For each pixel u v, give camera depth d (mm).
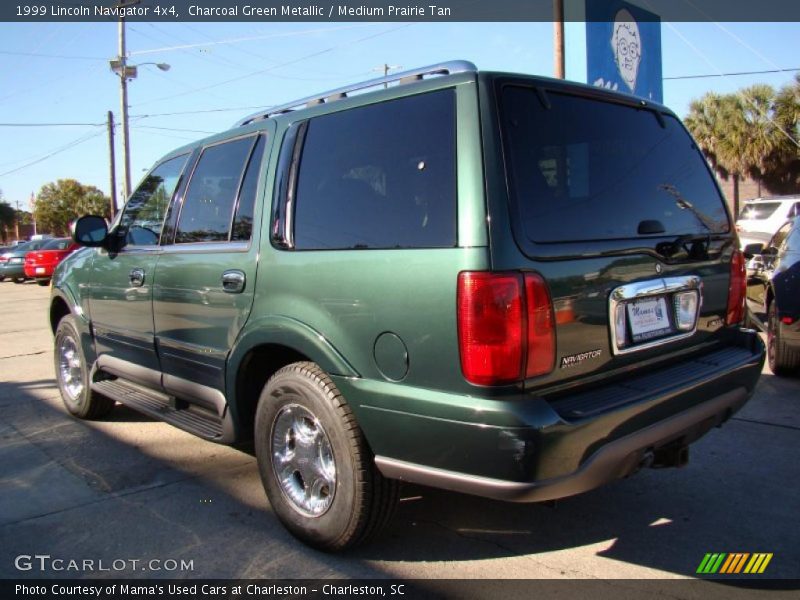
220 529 3428
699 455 4383
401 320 2660
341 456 2914
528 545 3240
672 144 3469
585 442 2502
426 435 2600
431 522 3479
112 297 4645
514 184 2578
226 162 3791
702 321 3314
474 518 3525
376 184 2898
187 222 3996
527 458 2391
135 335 4391
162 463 4395
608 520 3498
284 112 3711
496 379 2439
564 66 12211
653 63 11344
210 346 3641
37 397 6219
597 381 2785
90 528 3457
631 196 3068
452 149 2648
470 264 2477
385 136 2918
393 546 3230
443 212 2619
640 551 3172
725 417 3352
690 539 3283
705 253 3307
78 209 69688
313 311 3006
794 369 6145
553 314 2561
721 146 28172
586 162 2938
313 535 3107
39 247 22250
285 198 3287
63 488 3986
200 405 3926
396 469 2734
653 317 3016
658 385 2881
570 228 2717
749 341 3562
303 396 3041
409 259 2658
